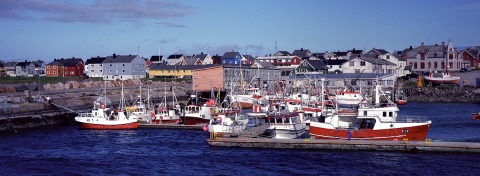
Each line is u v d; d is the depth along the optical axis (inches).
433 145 1866.4
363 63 5743.1
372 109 2059.5
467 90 4655.5
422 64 6112.2
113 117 2763.3
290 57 6934.1
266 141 2036.2
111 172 1680.6
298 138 2249.0
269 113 2596.0
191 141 2278.5
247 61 6732.3
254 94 3969.0
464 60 6205.7
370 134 2012.8
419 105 4274.1
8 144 2213.3
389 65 5890.8
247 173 1648.6
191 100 3759.8
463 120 3053.6
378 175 1604.3
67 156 1947.6
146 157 1920.5
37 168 1737.2
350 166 1715.1
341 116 2130.9
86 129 2728.8
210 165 1765.5
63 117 2962.6
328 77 4972.9
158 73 6328.7
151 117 2876.5
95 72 6909.5
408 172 1628.9
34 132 2605.8
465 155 1819.6
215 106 2861.7
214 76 4544.8
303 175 1616.6
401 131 1994.3
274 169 1694.1
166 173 1663.4
